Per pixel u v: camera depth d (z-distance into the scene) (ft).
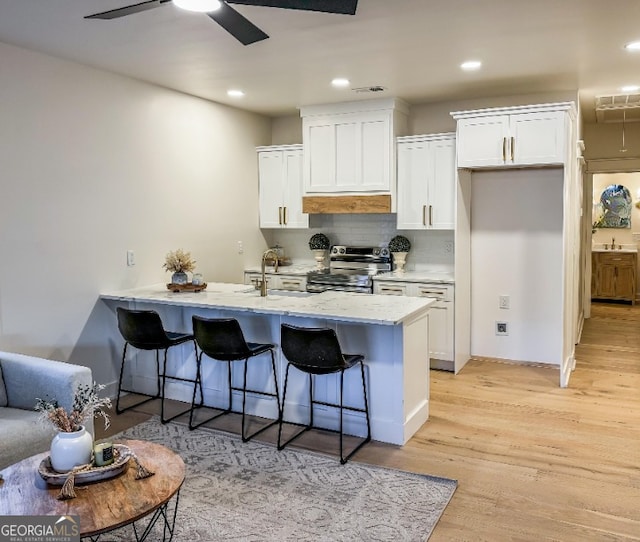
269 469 10.44
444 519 8.73
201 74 14.71
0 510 6.26
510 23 11.00
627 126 23.39
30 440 9.18
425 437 11.96
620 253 29.89
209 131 18.07
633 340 21.09
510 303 17.63
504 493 9.54
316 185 19.11
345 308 11.91
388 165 17.93
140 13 10.20
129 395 15.01
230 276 19.30
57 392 9.91
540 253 17.10
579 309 22.35
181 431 12.37
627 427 12.46
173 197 16.69
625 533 8.34
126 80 14.90
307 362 10.80
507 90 16.78
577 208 19.17
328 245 20.63
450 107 18.28
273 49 12.53
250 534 8.31
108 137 14.47
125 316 12.69
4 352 11.34
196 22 10.71
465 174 17.20
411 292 17.39
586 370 16.98
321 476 10.15
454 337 16.75
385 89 16.53
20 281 12.54
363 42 12.13
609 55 13.15
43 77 12.78
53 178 13.12
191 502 9.23
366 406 11.78
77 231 13.76
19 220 12.44
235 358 11.68
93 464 7.06
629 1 9.87
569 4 10.00
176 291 14.55
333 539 8.17
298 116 20.80
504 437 11.95
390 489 9.66
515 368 17.22
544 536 8.27
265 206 20.63
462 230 17.07
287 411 12.91
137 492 6.64
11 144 12.19
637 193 30.32
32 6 9.84
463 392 14.94
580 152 19.93
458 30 11.37
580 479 10.04
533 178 16.98
